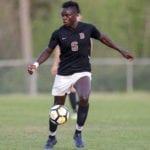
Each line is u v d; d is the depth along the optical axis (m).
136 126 32.97
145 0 81.31
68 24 23.44
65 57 23.72
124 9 81.25
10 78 65.31
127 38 80.56
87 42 23.72
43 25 84.50
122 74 67.38
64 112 23.11
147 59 74.56
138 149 24.95
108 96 60.28
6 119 36.16
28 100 51.84
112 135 29.09
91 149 24.81
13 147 25.19
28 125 33.19
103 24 80.81
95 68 67.88
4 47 80.88
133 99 55.75
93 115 38.97
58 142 26.56
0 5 82.88
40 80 66.00
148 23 80.69
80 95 23.45
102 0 81.31
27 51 72.94
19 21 82.75
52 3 87.81
